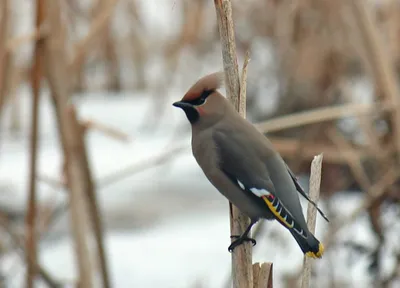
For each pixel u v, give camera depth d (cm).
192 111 738
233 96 695
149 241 1261
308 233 669
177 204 1364
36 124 927
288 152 1274
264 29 1591
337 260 1050
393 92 1079
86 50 975
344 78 1484
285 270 1104
